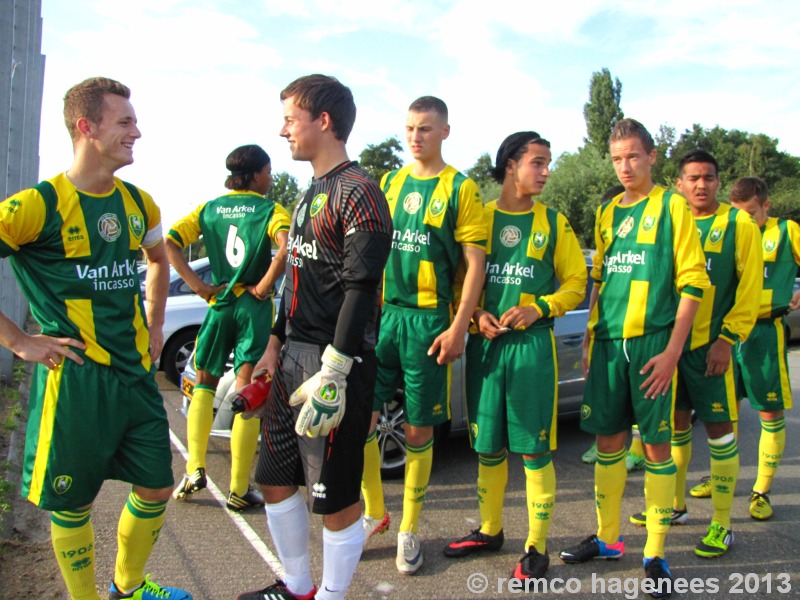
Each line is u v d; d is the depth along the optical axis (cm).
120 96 222
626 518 372
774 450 372
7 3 571
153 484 235
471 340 311
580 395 506
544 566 295
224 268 383
